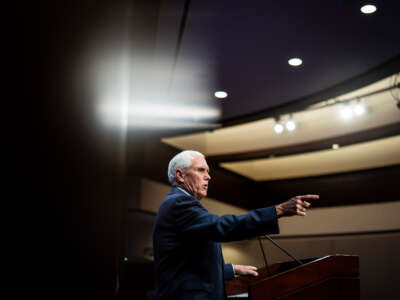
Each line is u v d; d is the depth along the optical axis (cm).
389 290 756
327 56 510
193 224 181
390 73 526
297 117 828
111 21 47
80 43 40
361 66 531
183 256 184
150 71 539
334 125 783
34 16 35
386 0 404
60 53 37
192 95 613
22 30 34
